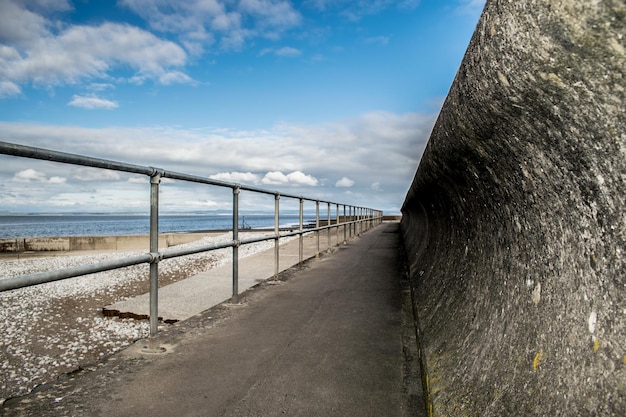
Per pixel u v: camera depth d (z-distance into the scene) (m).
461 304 2.42
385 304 4.46
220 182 4.06
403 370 2.71
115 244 23.12
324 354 2.99
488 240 2.17
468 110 1.51
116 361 2.85
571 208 1.21
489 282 2.04
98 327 5.31
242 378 2.58
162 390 2.41
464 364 1.87
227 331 3.51
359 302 4.55
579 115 0.98
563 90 0.98
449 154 2.14
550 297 1.35
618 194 0.96
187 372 2.66
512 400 1.33
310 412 2.17
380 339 3.32
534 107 1.13
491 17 1.13
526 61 1.02
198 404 2.24
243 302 4.54
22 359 4.38
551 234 1.37
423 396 2.33
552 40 0.90
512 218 1.73
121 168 2.66
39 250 22.44
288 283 5.68
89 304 6.91
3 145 1.92
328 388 2.44
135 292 7.91
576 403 1.03
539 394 1.20
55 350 4.61
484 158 1.72
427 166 2.99
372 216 22.31
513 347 1.49
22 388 3.71
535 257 1.52
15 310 6.49
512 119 1.28
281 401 2.29
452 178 2.50
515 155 1.42
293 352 3.02
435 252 4.25
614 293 1.00
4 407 2.19
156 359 2.88
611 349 0.98
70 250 22.55
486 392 1.52
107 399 2.29
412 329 3.58
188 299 5.82
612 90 0.85
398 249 10.20
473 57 1.30
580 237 1.18
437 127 2.17
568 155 1.12
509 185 1.63
